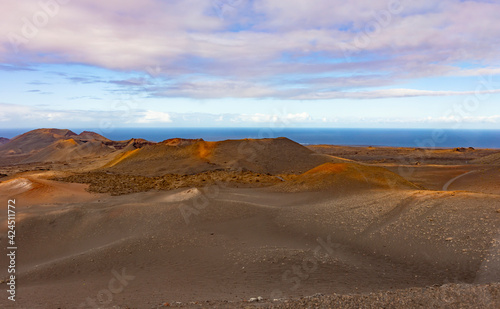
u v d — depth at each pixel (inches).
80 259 689.0
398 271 532.1
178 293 469.1
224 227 871.1
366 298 335.0
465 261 522.9
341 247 672.4
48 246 836.0
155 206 1059.9
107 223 946.7
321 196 1165.1
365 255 620.4
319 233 762.8
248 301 386.9
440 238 617.6
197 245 730.2
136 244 749.9
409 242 633.6
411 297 324.5
